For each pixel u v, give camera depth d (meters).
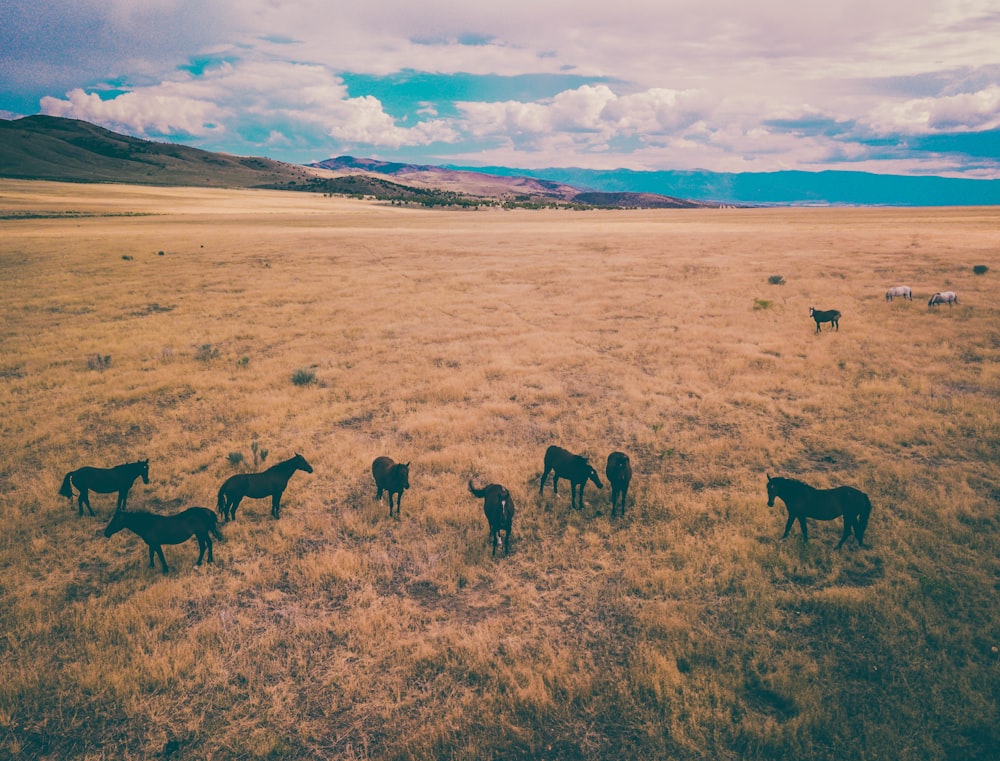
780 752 5.51
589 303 27.20
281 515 10.34
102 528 9.89
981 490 9.95
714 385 16.17
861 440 12.33
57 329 23.55
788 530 8.91
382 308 27.36
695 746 5.55
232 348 21.23
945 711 5.80
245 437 13.55
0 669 6.75
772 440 12.50
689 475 11.27
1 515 10.22
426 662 6.78
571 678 6.38
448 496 10.62
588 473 9.96
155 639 7.19
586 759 5.52
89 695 6.45
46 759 5.65
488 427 13.86
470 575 8.35
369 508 10.38
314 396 16.25
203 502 10.53
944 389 14.65
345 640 7.21
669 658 6.61
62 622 7.56
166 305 28.23
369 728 5.95
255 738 5.82
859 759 5.39
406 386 16.98
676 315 24.56
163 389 16.86
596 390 16.28
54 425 14.02
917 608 7.18
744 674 6.46
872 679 6.30
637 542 9.14
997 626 6.81
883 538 8.74
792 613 7.36
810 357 17.88
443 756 5.62
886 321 21.34
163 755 5.69
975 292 24.52
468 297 29.36
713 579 7.99
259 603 7.97
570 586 8.09
